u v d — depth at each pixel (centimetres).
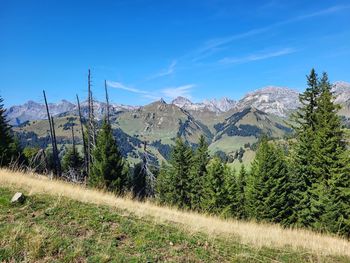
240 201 4925
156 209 1538
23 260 742
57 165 4466
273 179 4188
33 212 977
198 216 1750
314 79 4094
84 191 1466
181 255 927
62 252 798
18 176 1437
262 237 1334
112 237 936
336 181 3450
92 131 4469
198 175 5678
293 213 4109
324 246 1411
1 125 4794
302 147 4019
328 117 3706
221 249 1051
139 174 5416
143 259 844
